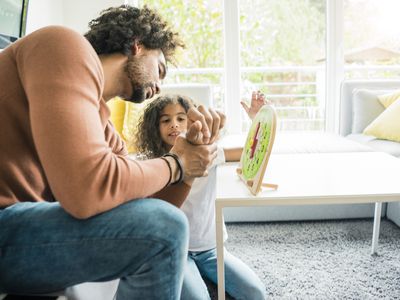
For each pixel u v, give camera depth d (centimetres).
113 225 62
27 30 220
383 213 202
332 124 305
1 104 67
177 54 103
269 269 150
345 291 132
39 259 63
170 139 137
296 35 296
